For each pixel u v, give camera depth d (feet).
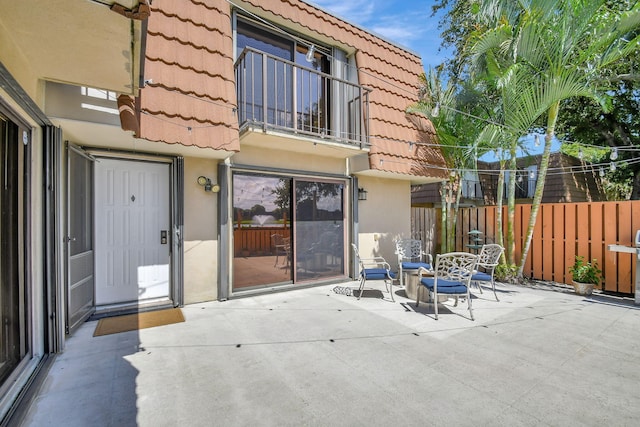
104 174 14.21
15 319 8.81
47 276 9.95
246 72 17.75
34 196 9.57
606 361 9.85
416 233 27.91
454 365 9.55
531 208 21.57
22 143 8.94
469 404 7.57
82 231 12.90
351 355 10.21
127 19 6.44
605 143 36.29
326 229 20.67
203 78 14.44
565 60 17.61
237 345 10.94
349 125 20.76
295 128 16.56
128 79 9.09
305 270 19.66
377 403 7.61
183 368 9.29
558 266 20.89
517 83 18.75
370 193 23.08
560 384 8.50
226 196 16.48
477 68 20.83
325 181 20.62
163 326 12.71
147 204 15.20
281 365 9.52
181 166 15.43
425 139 22.76
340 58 21.09
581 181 39.42
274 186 18.60
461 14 31.27
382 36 22.65
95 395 7.88
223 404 7.55
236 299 16.74
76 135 12.24
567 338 11.68
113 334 11.82
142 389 8.17
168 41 14.06
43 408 7.32
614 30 16.71
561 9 17.28
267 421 6.93
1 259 8.29
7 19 6.38
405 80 22.81
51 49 7.61
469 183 41.37
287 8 18.16
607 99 17.21
